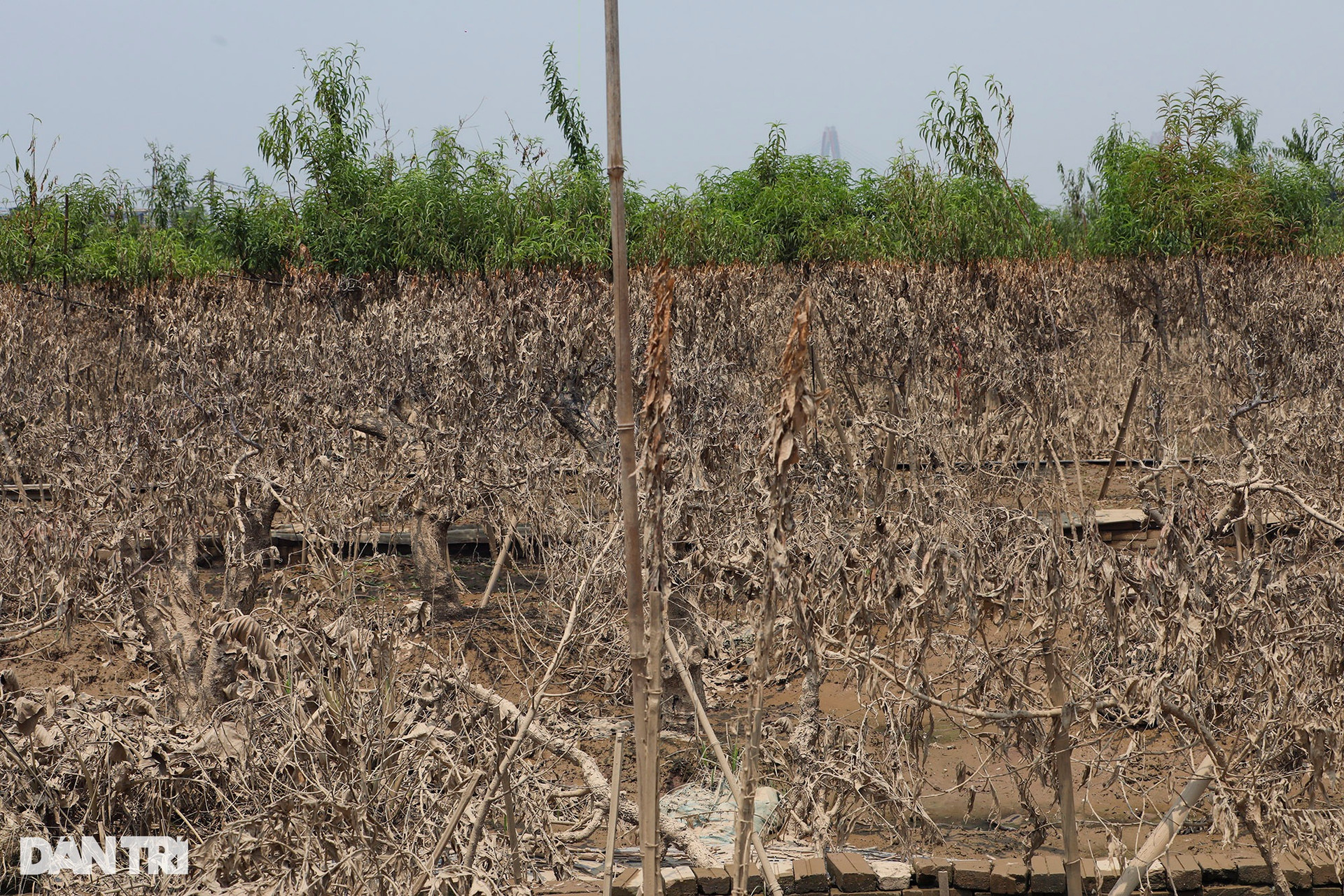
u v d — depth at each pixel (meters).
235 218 24.28
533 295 17.17
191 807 6.67
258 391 13.77
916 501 8.52
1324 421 10.84
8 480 14.62
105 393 18.05
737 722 9.30
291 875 5.50
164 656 8.76
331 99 24.33
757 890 6.70
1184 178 22.70
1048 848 7.61
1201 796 6.67
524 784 6.98
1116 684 5.92
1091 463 17.94
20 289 22.25
